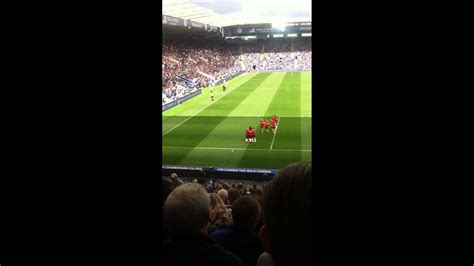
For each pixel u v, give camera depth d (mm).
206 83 35031
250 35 53938
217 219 3939
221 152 16234
